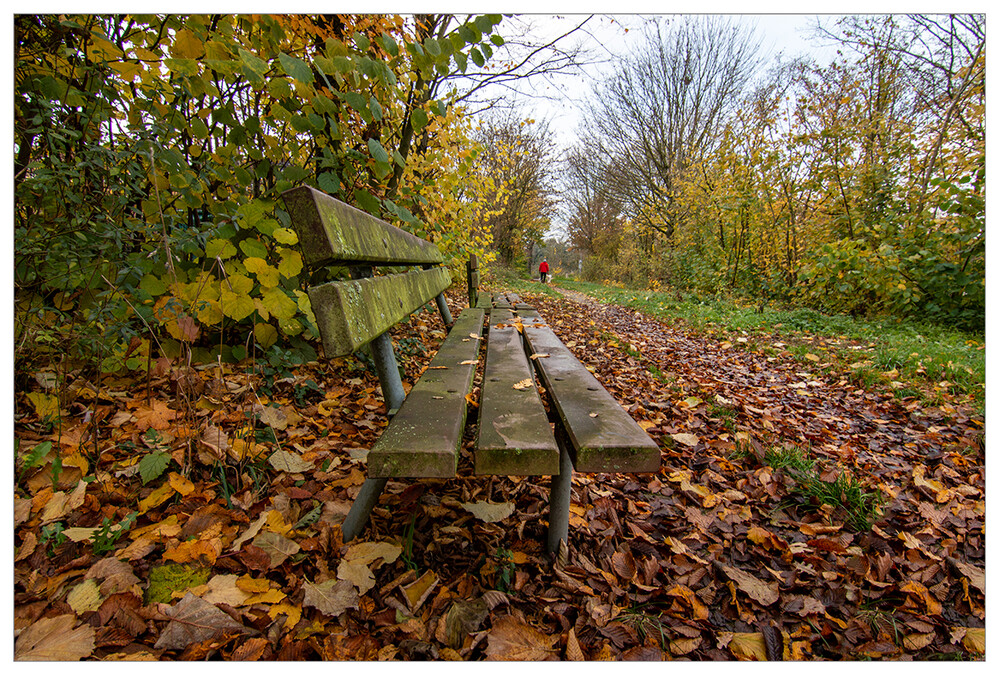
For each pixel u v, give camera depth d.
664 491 1.81
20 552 1.12
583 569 1.28
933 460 2.30
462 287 8.98
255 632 1.01
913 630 1.23
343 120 2.39
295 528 1.32
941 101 8.44
